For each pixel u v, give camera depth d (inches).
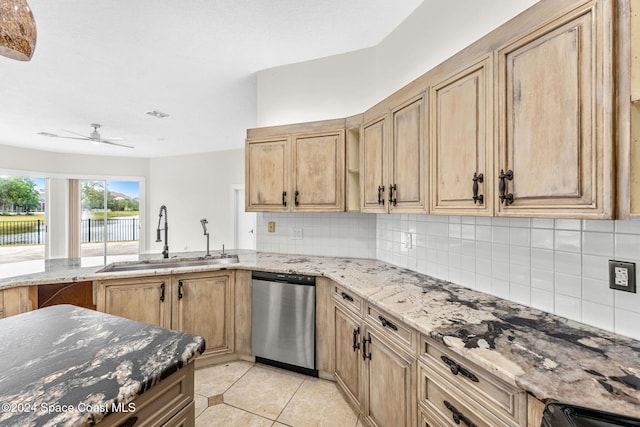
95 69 103.4
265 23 81.9
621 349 37.1
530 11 40.0
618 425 23.9
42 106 137.0
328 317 83.4
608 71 31.7
